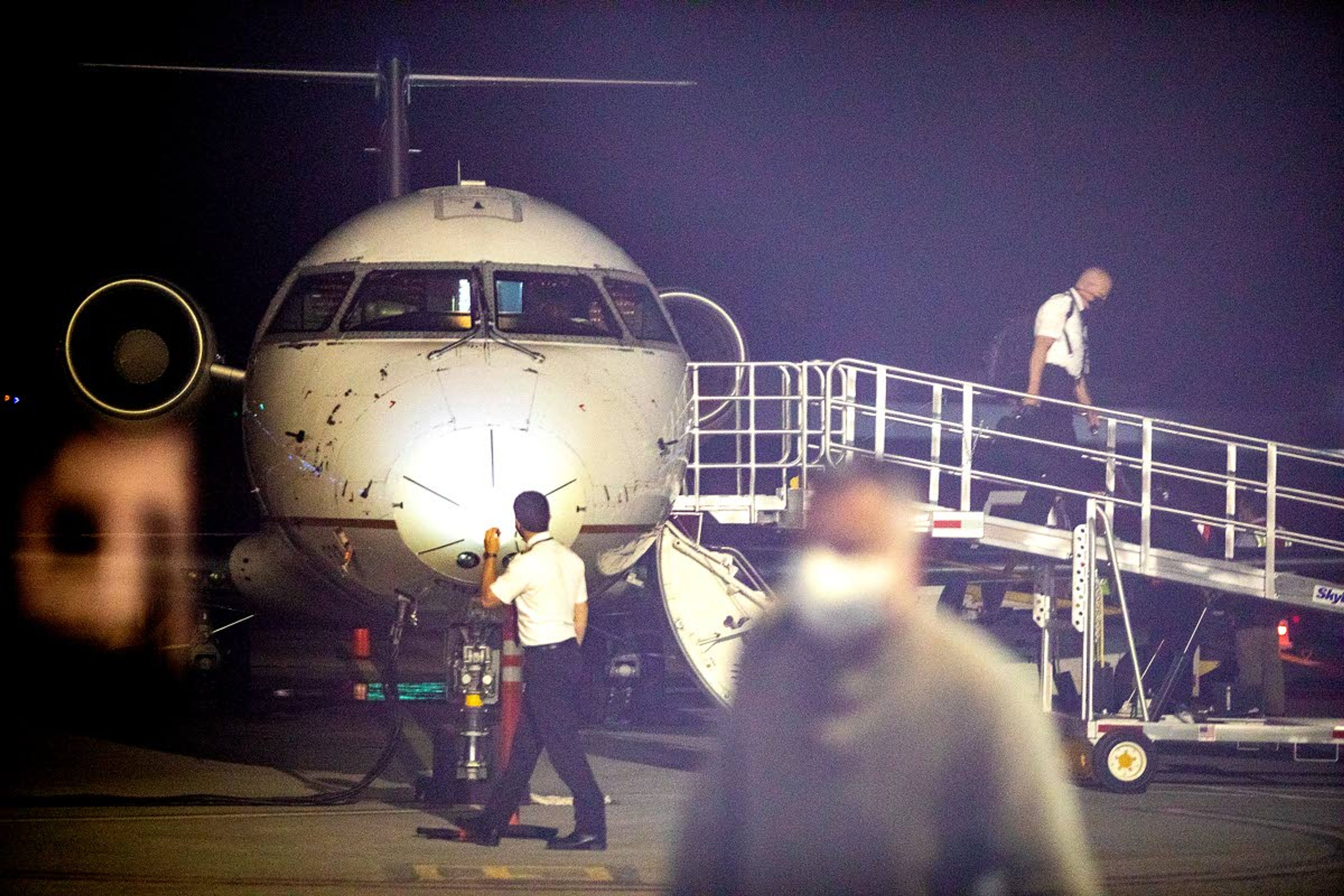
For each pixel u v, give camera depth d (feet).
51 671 218.79
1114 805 139.33
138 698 197.98
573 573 118.52
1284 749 174.50
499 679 130.52
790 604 51.55
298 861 113.70
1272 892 107.34
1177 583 171.32
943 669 50.37
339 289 144.36
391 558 128.57
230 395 167.73
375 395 131.95
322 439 132.87
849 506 50.72
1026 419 167.43
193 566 176.24
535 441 127.34
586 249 151.23
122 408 165.89
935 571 175.63
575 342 140.77
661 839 122.31
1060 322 166.09
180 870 110.63
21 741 166.81
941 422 155.94
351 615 150.71
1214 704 167.32
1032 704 50.85
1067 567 163.53
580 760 117.50
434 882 108.06
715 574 156.87
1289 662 245.24
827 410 157.28
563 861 114.52
